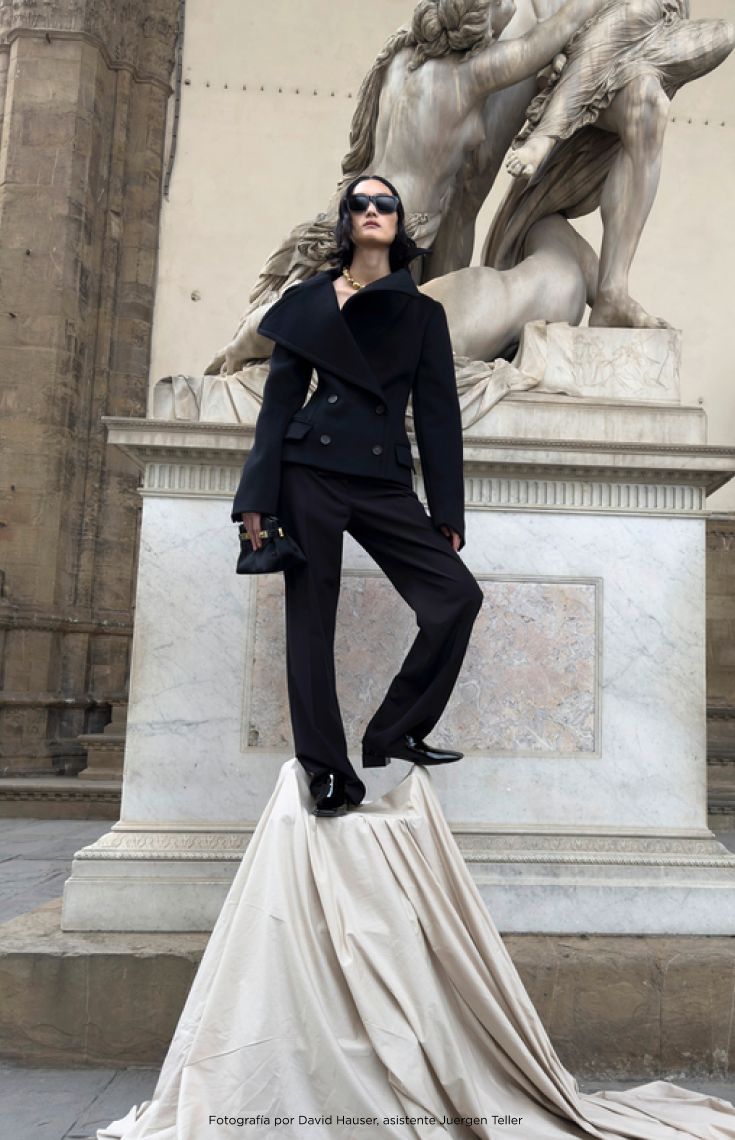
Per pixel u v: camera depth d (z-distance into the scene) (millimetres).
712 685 8531
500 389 2783
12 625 8492
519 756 2613
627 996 2303
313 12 10391
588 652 2664
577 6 2977
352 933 1788
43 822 7145
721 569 8680
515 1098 1866
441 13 2965
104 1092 2113
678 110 10156
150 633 2629
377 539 2039
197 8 10344
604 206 3121
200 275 9969
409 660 1987
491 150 3449
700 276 9906
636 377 2889
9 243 8969
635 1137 1831
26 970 2293
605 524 2715
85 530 9164
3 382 8820
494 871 2506
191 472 2695
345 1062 1695
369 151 3379
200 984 1846
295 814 1860
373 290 2000
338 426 1989
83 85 9258
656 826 2605
